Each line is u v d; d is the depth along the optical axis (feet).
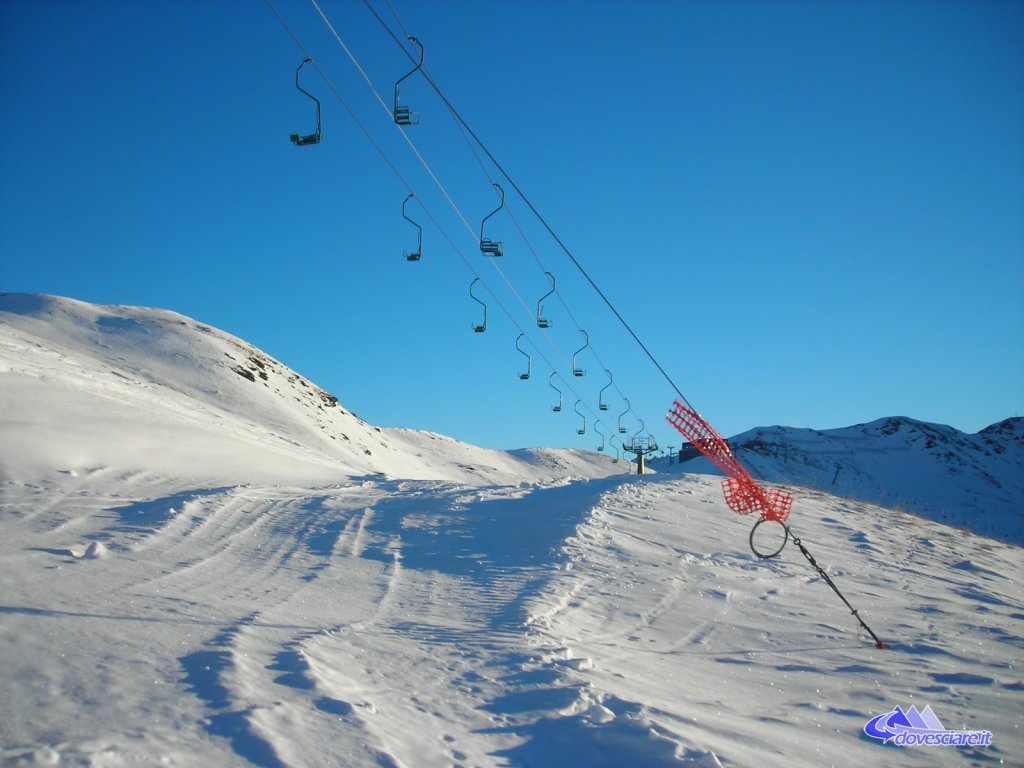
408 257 63.93
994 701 27.37
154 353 215.72
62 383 107.76
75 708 18.02
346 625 30.60
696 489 71.72
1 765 14.43
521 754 18.93
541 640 30.09
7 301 233.35
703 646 33.30
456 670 25.43
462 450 388.37
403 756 17.74
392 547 51.24
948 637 36.37
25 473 67.82
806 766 19.99
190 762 15.84
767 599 41.60
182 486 71.77
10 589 30.53
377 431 330.34
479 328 82.74
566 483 79.56
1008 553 63.26
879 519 67.77
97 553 40.78
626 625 35.50
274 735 17.52
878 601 42.83
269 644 25.43
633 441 145.38
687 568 46.68
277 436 158.40
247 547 48.44
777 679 28.99
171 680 20.67
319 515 60.13
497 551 50.44
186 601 31.83
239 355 238.27
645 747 19.11
